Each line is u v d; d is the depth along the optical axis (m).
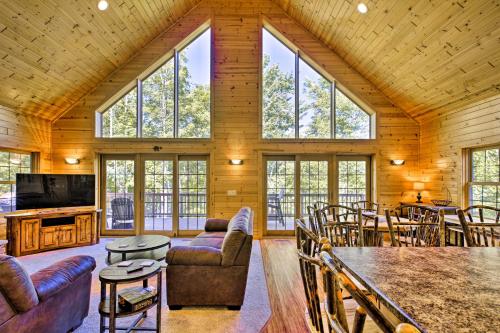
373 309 0.62
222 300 2.70
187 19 5.79
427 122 5.59
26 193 4.74
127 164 5.93
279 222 5.95
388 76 5.26
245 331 2.36
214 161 5.73
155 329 2.23
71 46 4.51
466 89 4.30
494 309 0.83
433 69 4.38
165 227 5.91
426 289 0.99
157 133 5.93
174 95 5.92
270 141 5.77
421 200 5.60
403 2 3.75
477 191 4.54
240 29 5.80
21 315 1.70
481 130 4.28
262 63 5.84
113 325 2.00
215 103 5.76
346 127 6.00
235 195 5.71
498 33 3.28
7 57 4.00
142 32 5.34
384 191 5.78
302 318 2.57
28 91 4.73
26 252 4.49
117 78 5.73
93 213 5.20
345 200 5.99
